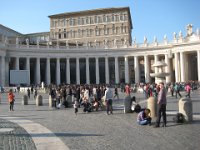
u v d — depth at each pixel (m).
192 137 12.44
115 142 11.84
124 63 90.75
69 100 28.97
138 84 66.19
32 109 27.50
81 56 85.00
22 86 68.44
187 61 79.69
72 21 115.00
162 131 14.03
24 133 14.12
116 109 25.48
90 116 21.09
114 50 84.94
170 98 36.97
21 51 78.00
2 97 46.72
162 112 15.24
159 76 54.22
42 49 81.06
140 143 11.59
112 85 73.44
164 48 80.62
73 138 12.79
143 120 16.22
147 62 83.31
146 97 37.12
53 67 93.44
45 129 15.24
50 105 29.89
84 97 24.89
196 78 83.56
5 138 12.93
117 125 16.34
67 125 16.67
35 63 84.19
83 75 97.06
